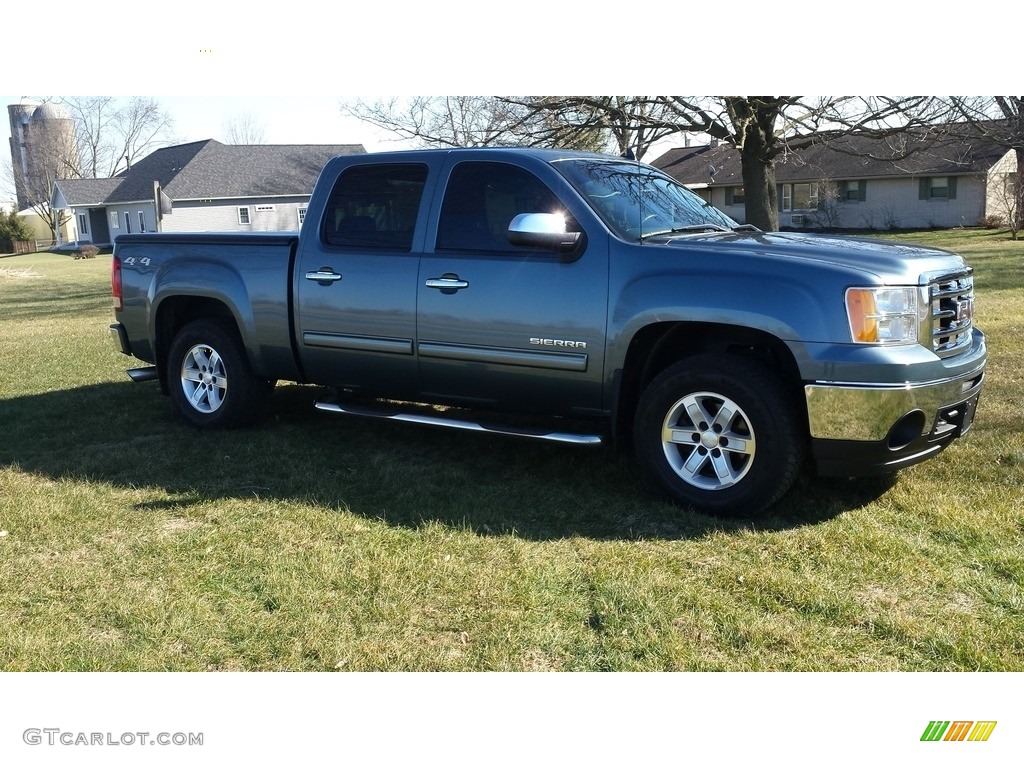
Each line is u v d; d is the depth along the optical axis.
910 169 36.75
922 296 4.29
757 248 4.56
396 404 7.03
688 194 5.70
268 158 50.06
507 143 18.69
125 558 4.14
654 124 18.78
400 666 3.19
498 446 5.82
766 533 4.27
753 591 3.68
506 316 4.96
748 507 4.45
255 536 4.38
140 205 50.22
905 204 37.84
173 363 6.52
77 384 8.50
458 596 3.69
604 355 4.71
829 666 3.16
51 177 71.81
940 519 4.34
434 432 6.22
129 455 5.81
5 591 3.82
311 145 52.03
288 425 6.49
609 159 5.49
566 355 4.82
